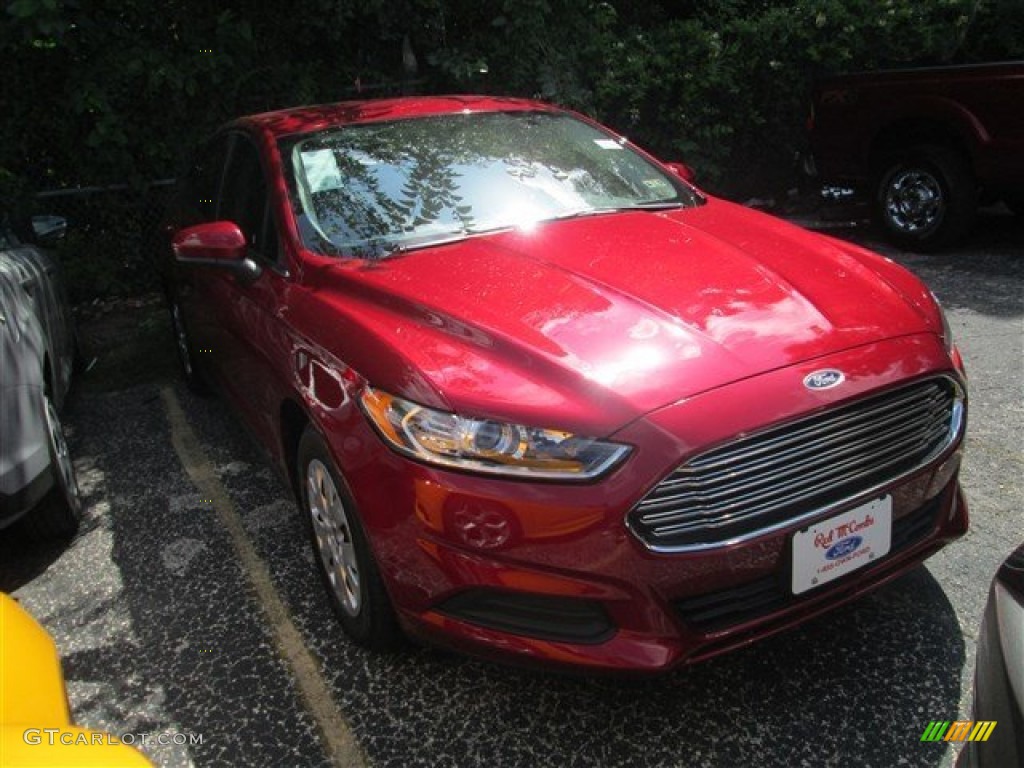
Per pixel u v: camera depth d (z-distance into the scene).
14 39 5.76
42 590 3.14
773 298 2.48
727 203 3.63
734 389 2.09
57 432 3.36
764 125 8.38
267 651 2.71
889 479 2.27
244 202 3.64
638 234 3.01
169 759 2.30
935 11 8.07
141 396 5.07
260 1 6.55
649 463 1.98
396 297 2.58
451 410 2.13
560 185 3.44
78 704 2.54
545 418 2.06
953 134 6.62
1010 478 3.41
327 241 3.03
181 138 6.48
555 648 2.09
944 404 2.42
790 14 8.09
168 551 3.34
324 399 2.51
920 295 2.70
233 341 3.51
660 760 2.19
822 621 2.64
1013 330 5.02
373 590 2.42
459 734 2.32
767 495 2.08
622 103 7.74
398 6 6.80
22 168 6.31
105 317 6.57
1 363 2.95
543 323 2.35
